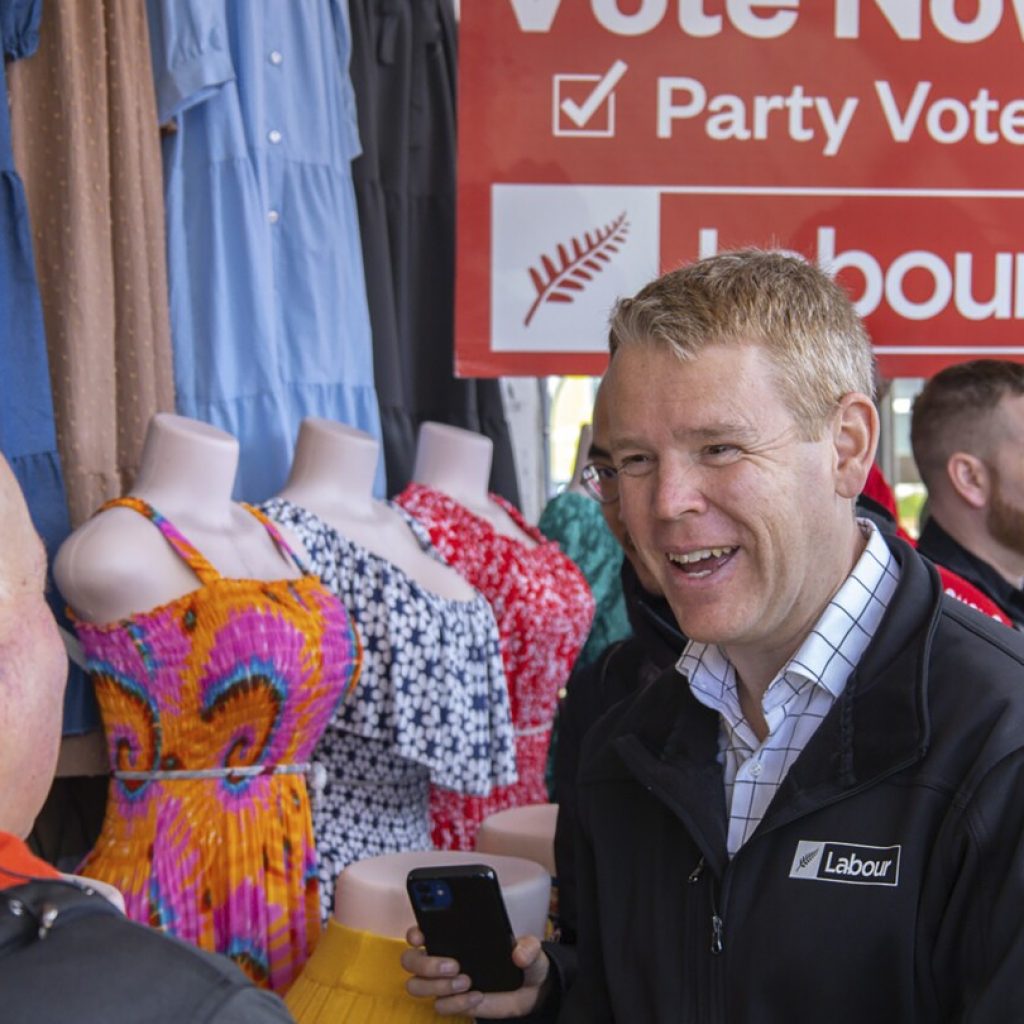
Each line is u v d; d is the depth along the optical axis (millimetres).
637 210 2822
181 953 859
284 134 3109
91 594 2293
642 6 2812
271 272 2988
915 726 1252
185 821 2303
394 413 3639
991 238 2838
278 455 2934
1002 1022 1152
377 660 2684
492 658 2896
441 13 4008
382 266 3670
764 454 1254
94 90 2615
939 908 1228
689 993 1343
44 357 2428
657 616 1956
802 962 1264
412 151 3943
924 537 2879
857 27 2822
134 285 2691
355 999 1918
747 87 2820
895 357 2846
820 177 2824
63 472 2551
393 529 2945
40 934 838
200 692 2287
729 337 1255
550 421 4852
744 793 1368
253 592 2354
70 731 2447
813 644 1322
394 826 2715
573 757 2199
